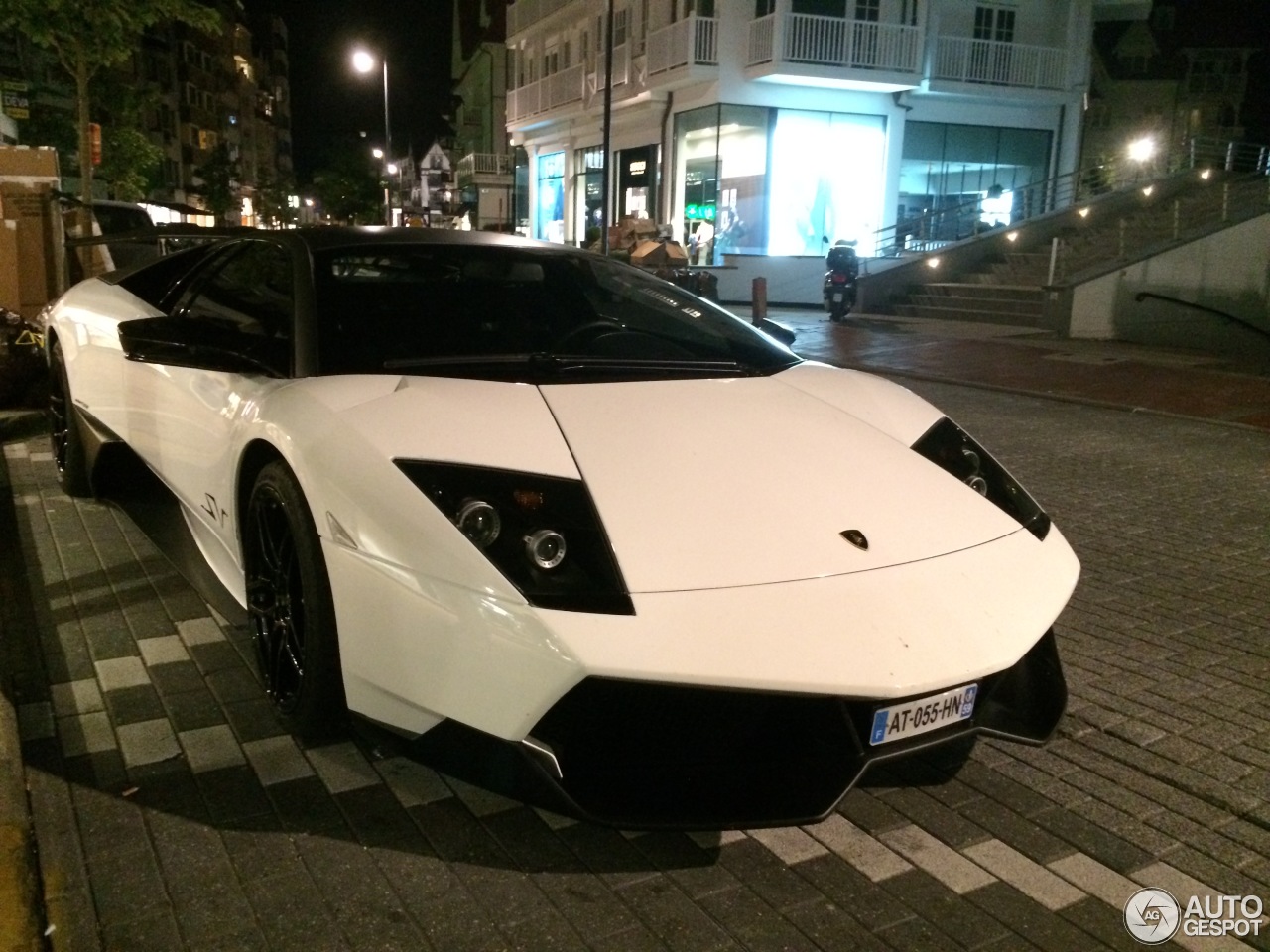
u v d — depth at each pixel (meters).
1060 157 25.53
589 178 29.97
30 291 8.52
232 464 2.83
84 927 1.97
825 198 23.72
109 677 3.05
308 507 2.44
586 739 2.11
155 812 2.37
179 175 60.69
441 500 2.19
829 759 2.12
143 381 3.68
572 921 2.06
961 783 2.67
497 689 2.03
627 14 26.56
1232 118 47.94
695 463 2.41
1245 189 19.25
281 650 2.69
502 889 2.15
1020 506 2.73
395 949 1.95
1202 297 15.88
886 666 2.04
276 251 3.40
